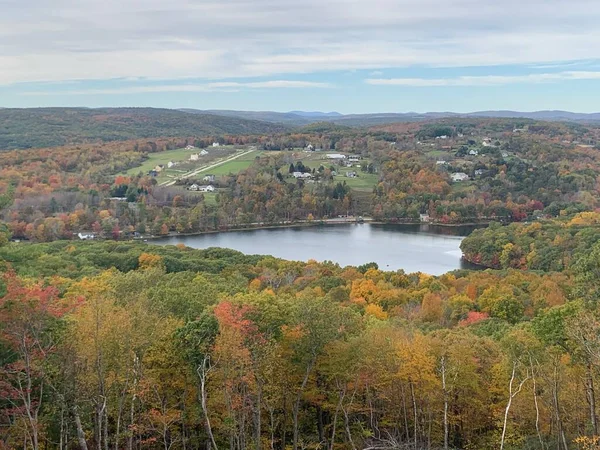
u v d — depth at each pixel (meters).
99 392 33.78
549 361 40.53
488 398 45.09
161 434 37.84
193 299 45.31
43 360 31.20
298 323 40.16
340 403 40.44
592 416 34.31
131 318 35.81
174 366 38.34
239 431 38.75
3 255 37.22
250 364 35.97
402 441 43.09
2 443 32.09
